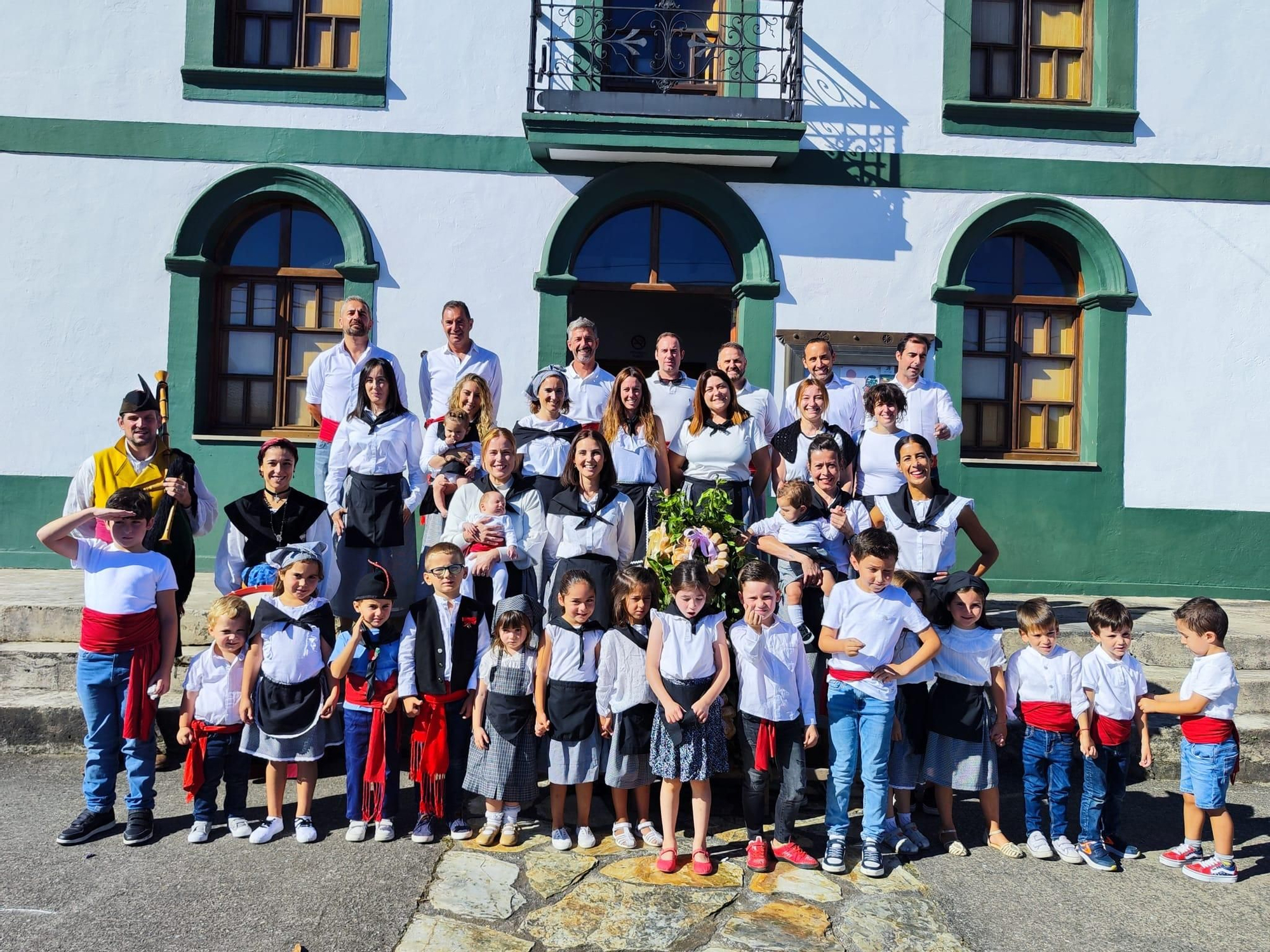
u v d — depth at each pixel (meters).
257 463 6.75
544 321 6.83
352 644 3.84
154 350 6.72
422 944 2.99
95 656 3.73
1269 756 4.80
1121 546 6.95
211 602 5.47
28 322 6.66
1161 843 4.04
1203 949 3.13
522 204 6.87
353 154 6.81
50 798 4.11
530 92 6.55
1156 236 7.04
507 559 4.18
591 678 3.82
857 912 3.31
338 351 5.46
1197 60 7.07
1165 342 7.00
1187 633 3.82
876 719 3.71
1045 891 3.54
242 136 6.79
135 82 6.76
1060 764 3.88
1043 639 3.92
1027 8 7.24
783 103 6.63
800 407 4.92
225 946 2.95
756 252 6.87
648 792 4.09
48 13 6.70
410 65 6.86
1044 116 7.01
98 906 3.19
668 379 5.14
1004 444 7.18
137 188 6.74
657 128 6.55
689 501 4.46
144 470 4.34
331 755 4.74
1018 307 7.19
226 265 6.96
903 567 4.31
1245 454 7.00
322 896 3.31
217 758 3.80
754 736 3.71
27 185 6.68
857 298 6.93
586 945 3.02
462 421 4.74
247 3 6.99
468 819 4.07
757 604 3.73
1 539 6.64
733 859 3.74
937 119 6.98
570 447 4.48
